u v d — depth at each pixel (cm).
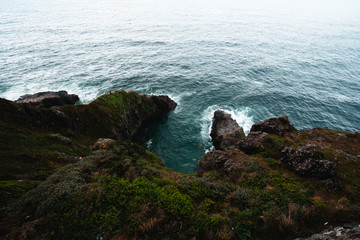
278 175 1127
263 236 738
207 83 4753
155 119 3634
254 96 4188
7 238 654
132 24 11169
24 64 5256
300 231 755
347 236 651
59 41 7450
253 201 880
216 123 3153
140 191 868
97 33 8925
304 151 1200
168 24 11325
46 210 752
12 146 1487
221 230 727
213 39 8531
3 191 921
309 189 998
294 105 3903
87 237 669
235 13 16750
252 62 6103
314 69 5759
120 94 3123
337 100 4116
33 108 2052
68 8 16812
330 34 10431
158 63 5828
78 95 4031
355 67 5984
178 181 1083
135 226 706
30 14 12762
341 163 1190
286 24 12712
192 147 2923
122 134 2862
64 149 1766
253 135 1716
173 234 701
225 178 1199
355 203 916
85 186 891
